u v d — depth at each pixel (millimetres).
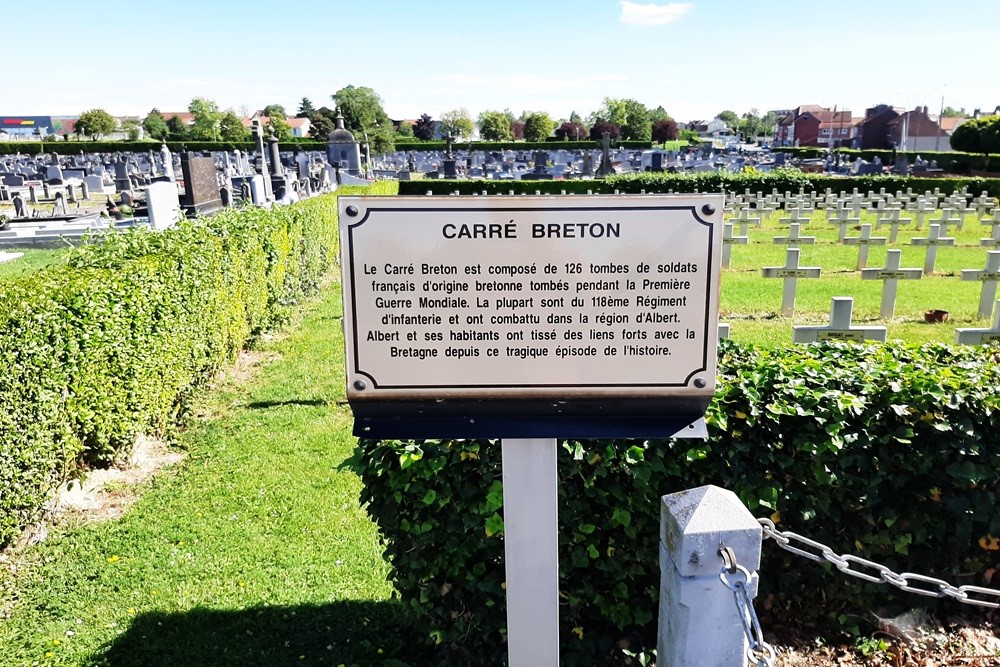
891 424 3537
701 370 2699
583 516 3496
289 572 4680
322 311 12281
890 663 3648
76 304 5305
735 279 14391
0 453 4535
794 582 3736
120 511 5492
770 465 3539
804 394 3525
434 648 3859
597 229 2611
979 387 3631
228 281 8352
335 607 4340
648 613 3598
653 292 2648
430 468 3314
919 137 78875
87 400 5465
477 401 2734
